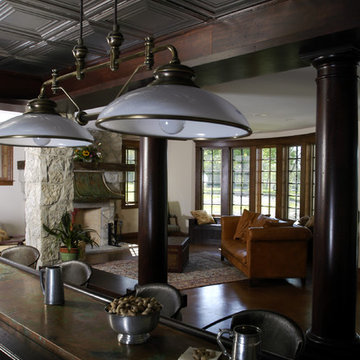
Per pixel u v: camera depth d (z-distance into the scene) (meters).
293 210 8.13
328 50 2.62
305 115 6.34
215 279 5.67
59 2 2.62
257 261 5.33
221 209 9.20
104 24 2.97
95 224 8.13
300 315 4.25
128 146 9.38
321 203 2.79
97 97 4.16
